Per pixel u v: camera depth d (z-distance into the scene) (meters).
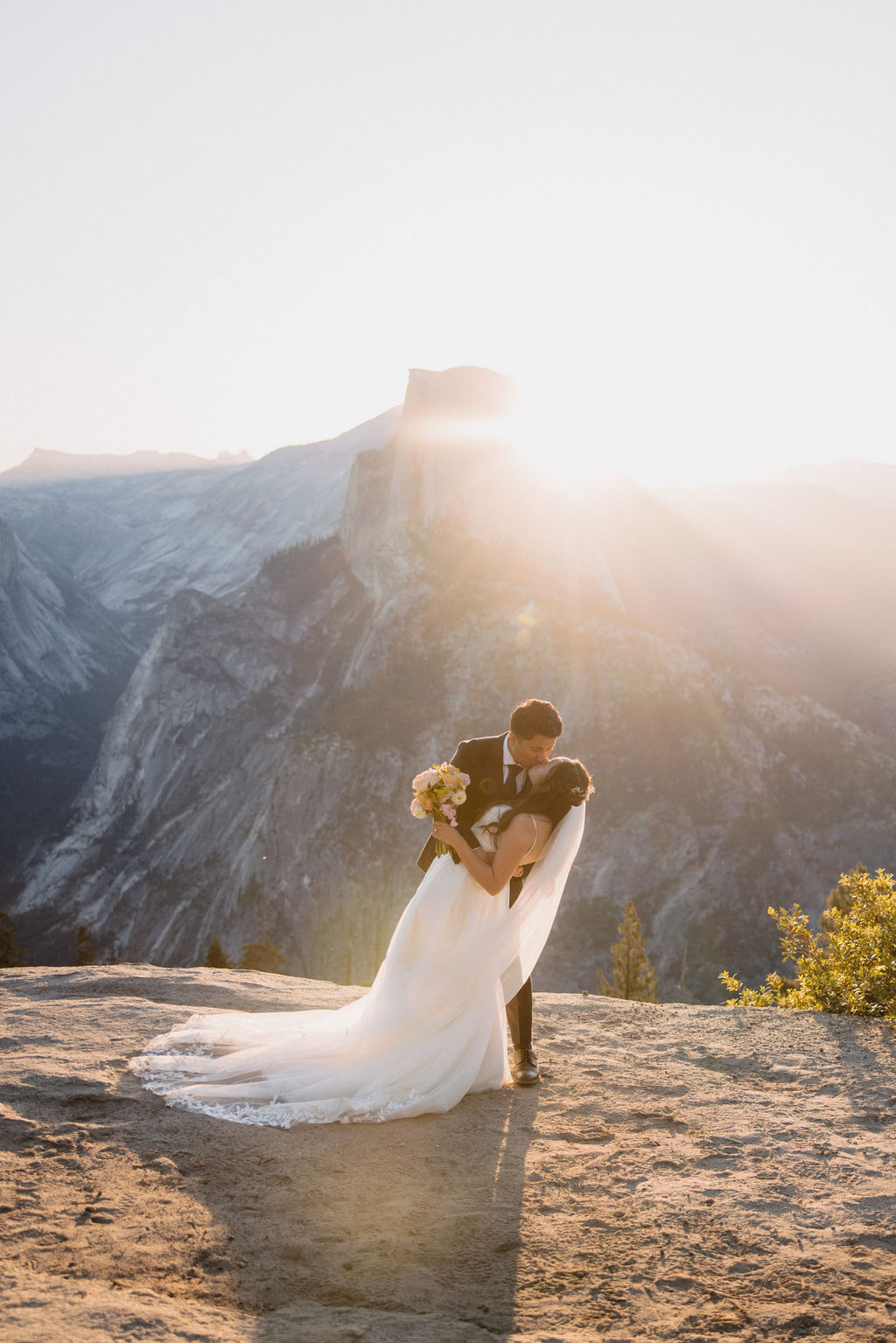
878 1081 4.54
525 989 4.48
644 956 42.47
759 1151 3.70
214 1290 2.59
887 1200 3.28
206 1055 4.39
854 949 6.25
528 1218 3.12
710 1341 2.43
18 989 5.75
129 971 6.18
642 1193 3.31
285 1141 3.63
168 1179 3.23
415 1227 3.02
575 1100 4.25
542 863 4.37
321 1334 2.37
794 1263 2.86
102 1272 2.61
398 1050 4.20
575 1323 2.51
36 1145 3.39
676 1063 4.81
